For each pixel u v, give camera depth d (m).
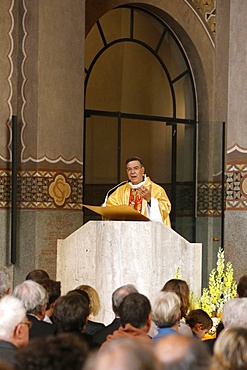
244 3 18.12
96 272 12.25
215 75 19.75
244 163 17.88
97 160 18.14
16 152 16.06
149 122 19.09
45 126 16.36
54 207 16.44
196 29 19.52
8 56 16.36
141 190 12.89
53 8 16.52
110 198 13.59
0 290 9.60
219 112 19.72
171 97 19.55
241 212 17.83
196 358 4.52
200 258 12.37
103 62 18.36
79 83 16.84
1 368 4.54
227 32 19.77
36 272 10.48
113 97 18.50
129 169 13.29
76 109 16.81
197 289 12.37
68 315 7.66
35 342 4.67
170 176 19.30
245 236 17.83
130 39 18.84
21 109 16.44
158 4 18.94
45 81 16.38
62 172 16.56
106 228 12.08
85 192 17.86
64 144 16.61
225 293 12.78
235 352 5.14
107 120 18.38
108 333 8.34
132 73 18.89
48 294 9.12
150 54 19.23
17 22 16.50
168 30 19.58
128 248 11.90
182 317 9.80
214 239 18.16
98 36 18.23
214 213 18.48
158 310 7.91
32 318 8.26
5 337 6.55
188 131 19.64
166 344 4.63
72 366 4.55
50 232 16.39
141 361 3.88
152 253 11.81
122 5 18.59
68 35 16.70
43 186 16.31
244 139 17.94
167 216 13.07
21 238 16.38
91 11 17.98
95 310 9.36
